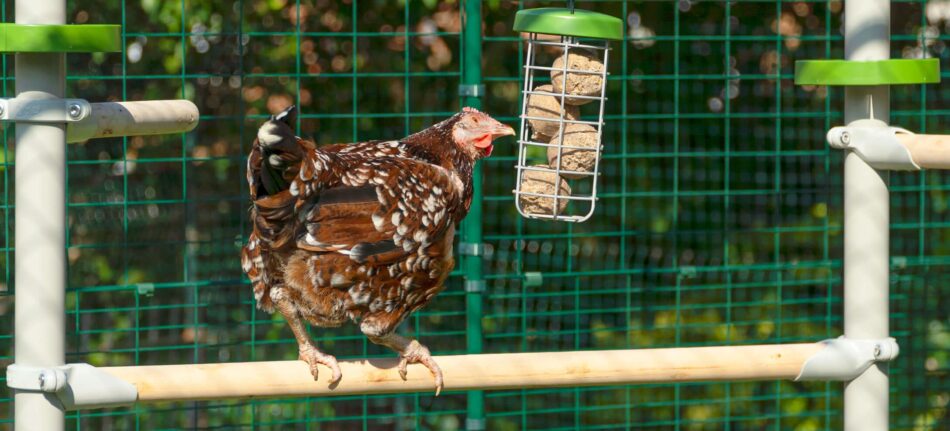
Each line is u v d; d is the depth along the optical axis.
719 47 8.21
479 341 5.97
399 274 4.05
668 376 4.09
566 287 8.08
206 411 8.02
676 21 6.45
